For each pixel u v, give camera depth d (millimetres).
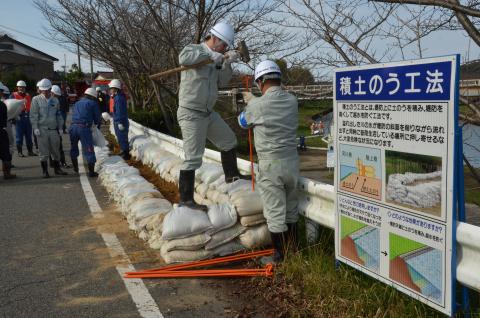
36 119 9383
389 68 3172
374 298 3473
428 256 3014
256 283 4129
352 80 3521
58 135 9773
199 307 3752
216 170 5996
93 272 4492
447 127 2803
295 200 4547
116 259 4816
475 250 2779
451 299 2885
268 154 4289
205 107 5020
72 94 41406
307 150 25359
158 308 3744
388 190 3285
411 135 3055
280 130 4254
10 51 61562
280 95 4320
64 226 6047
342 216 3781
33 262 4777
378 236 3420
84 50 15438
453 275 2867
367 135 3434
